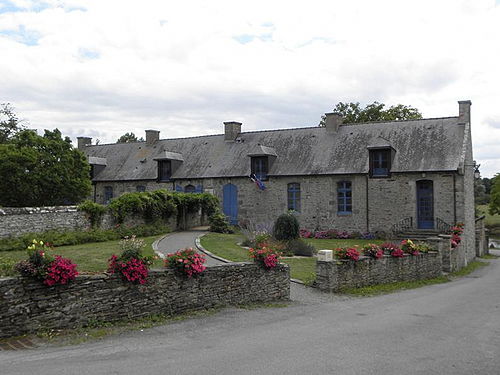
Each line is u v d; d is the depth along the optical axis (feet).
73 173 91.30
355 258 44.52
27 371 18.39
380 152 85.25
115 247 55.67
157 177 104.37
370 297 41.60
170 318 29.01
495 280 59.88
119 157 116.67
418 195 83.20
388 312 33.99
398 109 128.77
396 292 45.62
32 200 86.94
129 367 19.27
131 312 27.55
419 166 81.76
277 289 37.32
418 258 55.47
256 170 95.30
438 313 33.83
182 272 30.32
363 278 45.98
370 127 93.97
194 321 28.76
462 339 25.63
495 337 26.22
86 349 21.85
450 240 65.46
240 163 98.58
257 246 37.55
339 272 43.09
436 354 22.44
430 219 82.17
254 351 22.29
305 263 54.95
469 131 87.04
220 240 68.64
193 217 88.17
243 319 30.01
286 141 99.09
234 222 96.17
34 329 23.68
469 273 69.36
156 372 18.72
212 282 32.42
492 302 39.60
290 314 32.27
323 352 22.36
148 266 28.81
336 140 94.22
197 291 31.40
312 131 99.25
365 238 84.53
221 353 21.80
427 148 84.33
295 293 40.73
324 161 90.58
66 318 24.80
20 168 82.94
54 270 24.00
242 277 34.60
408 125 90.63
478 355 22.36
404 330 27.71
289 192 92.22
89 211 65.36
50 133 90.53
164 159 102.27
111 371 18.69
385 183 84.17
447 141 84.02
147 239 67.62
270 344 23.72
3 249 53.11
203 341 24.08
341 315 32.48
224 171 98.17
